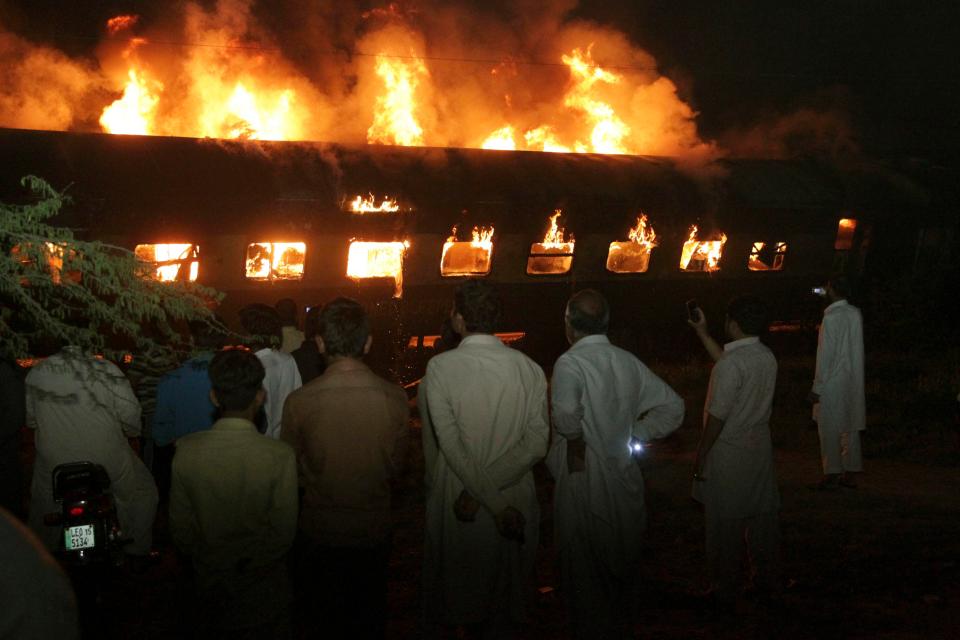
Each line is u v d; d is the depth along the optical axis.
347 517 3.42
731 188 15.43
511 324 13.55
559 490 3.78
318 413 3.40
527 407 3.47
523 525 3.41
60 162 9.91
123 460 4.69
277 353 4.96
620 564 3.68
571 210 13.72
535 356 13.92
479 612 3.47
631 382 3.73
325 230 11.72
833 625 4.42
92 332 3.29
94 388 4.48
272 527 3.15
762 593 4.68
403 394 3.57
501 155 13.73
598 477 3.65
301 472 3.49
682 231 14.91
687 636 4.29
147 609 4.74
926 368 14.09
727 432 4.52
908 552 5.78
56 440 4.44
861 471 7.23
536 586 5.14
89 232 9.91
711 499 4.57
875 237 17.08
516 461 3.40
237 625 3.15
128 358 3.77
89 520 4.04
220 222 10.95
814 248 16.50
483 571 3.46
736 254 15.62
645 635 4.31
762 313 4.50
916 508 6.89
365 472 3.43
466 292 3.49
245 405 3.16
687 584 5.18
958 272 16.75
